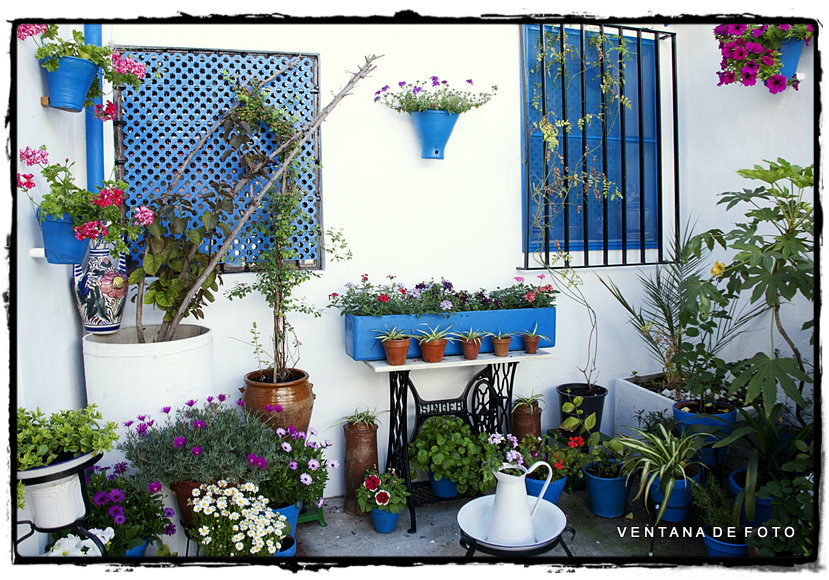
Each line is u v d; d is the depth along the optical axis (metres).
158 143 3.31
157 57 3.29
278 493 2.86
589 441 3.45
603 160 4.07
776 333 3.73
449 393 3.86
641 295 4.21
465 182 3.80
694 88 4.14
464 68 3.75
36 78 2.57
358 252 3.62
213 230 3.28
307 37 3.47
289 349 3.52
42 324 2.64
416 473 3.59
